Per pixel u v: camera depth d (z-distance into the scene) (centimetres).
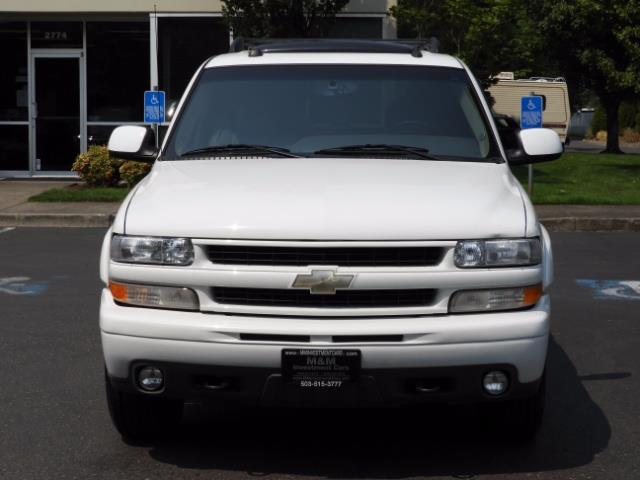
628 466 498
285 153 563
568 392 636
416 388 459
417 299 457
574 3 3400
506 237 464
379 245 453
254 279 454
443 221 461
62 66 2123
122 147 600
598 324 846
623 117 5962
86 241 1354
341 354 446
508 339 453
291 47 659
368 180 506
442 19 2112
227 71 630
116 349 464
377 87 611
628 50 2656
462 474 486
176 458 508
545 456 512
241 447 525
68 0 2006
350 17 2011
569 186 2097
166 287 464
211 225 461
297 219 457
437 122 589
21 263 1152
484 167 547
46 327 817
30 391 632
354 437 542
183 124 599
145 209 482
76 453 516
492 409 507
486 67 2162
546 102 3784
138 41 2100
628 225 1573
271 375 453
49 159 2145
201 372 457
